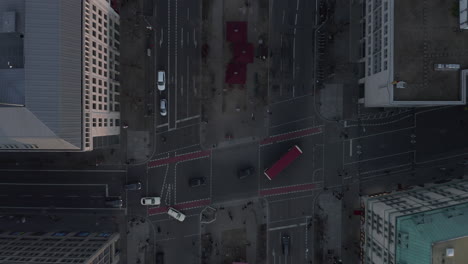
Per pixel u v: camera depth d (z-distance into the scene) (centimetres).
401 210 6250
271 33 7506
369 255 7281
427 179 7756
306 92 7612
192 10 7456
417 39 5947
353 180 7731
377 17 6562
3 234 7638
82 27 5647
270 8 7475
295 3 7481
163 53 7512
